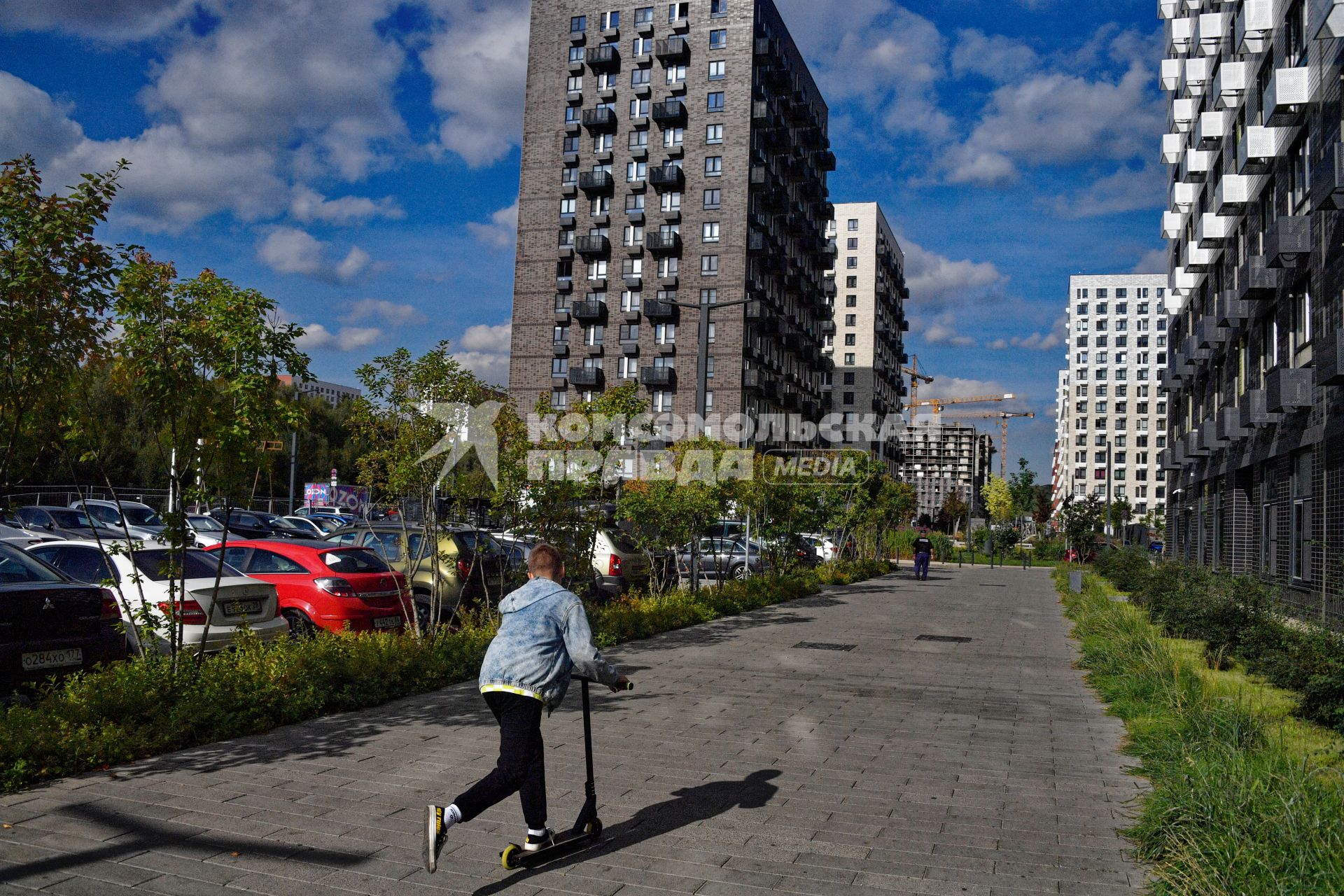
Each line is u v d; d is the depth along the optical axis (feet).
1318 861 12.92
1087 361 463.83
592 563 41.98
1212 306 93.50
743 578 71.15
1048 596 82.23
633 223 212.43
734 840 16.05
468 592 42.91
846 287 326.44
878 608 65.21
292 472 141.18
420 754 21.34
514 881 14.01
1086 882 14.32
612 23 215.92
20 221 20.86
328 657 27.66
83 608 24.79
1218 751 19.58
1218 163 89.20
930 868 14.84
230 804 17.37
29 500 74.59
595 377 210.59
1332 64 50.08
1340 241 49.44
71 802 17.16
